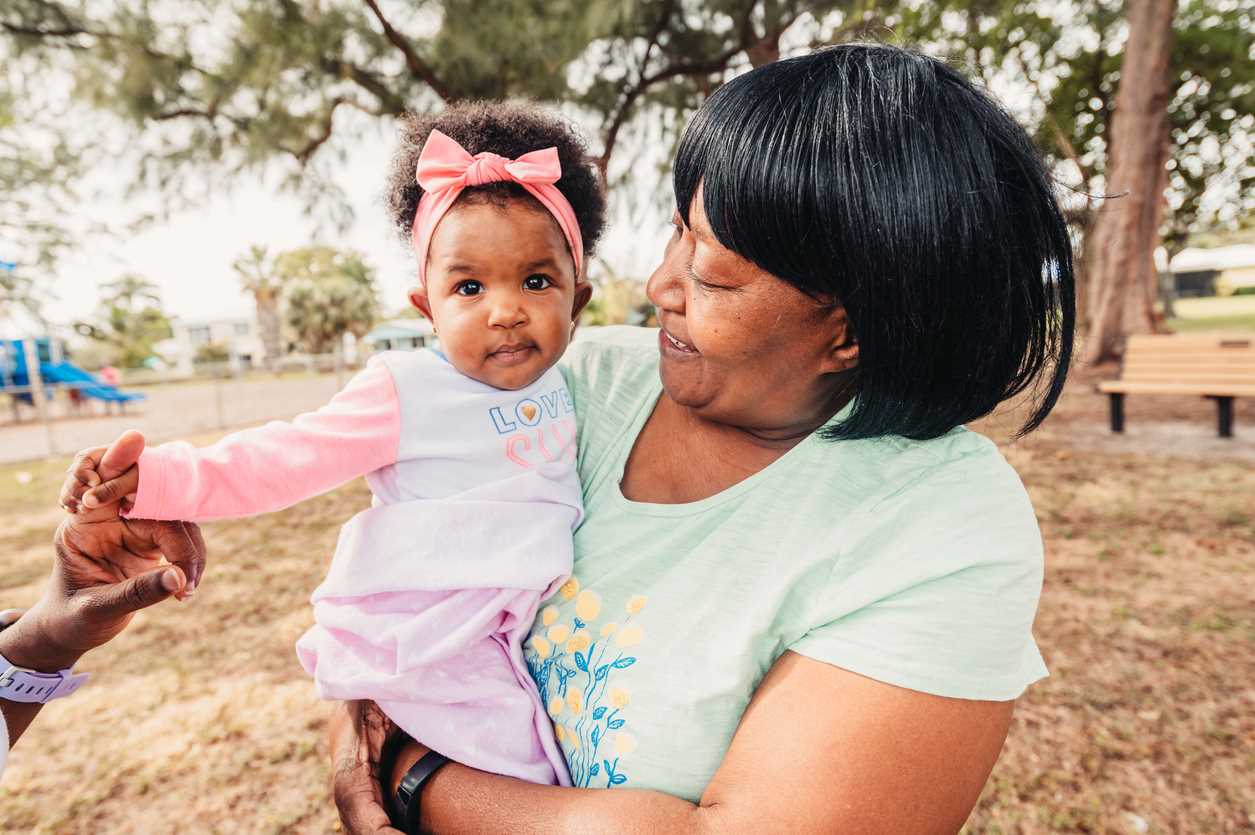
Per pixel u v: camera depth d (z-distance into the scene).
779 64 0.94
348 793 1.12
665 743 0.97
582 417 1.36
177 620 4.34
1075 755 2.78
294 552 5.52
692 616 1.01
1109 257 11.55
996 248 0.84
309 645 1.24
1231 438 7.55
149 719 3.34
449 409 1.24
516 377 1.26
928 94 0.85
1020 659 0.90
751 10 9.57
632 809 0.90
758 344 0.92
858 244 0.83
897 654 0.85
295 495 1.14
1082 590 4.10
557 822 0.93
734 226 0.86
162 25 9.02
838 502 0.97
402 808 1.08
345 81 9.75
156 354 48.09
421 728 1.11
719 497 1.06
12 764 3.05
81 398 19.50
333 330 52.59
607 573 1.12
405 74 9.92
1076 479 6.26
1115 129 11.20
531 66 8.76
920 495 0.93
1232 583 4.10
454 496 1.20
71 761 3.07
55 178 10.64
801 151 0.83
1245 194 22.03
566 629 1.12
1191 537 4.81
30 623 1.04
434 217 1.25
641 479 1.19
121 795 2.87
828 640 0.90
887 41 1.07
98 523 1.03
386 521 1.20
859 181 0.82
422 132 1.41
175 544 1.08
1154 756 2.76
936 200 0.82
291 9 8.84
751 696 0.97
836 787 0.83
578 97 10.14
